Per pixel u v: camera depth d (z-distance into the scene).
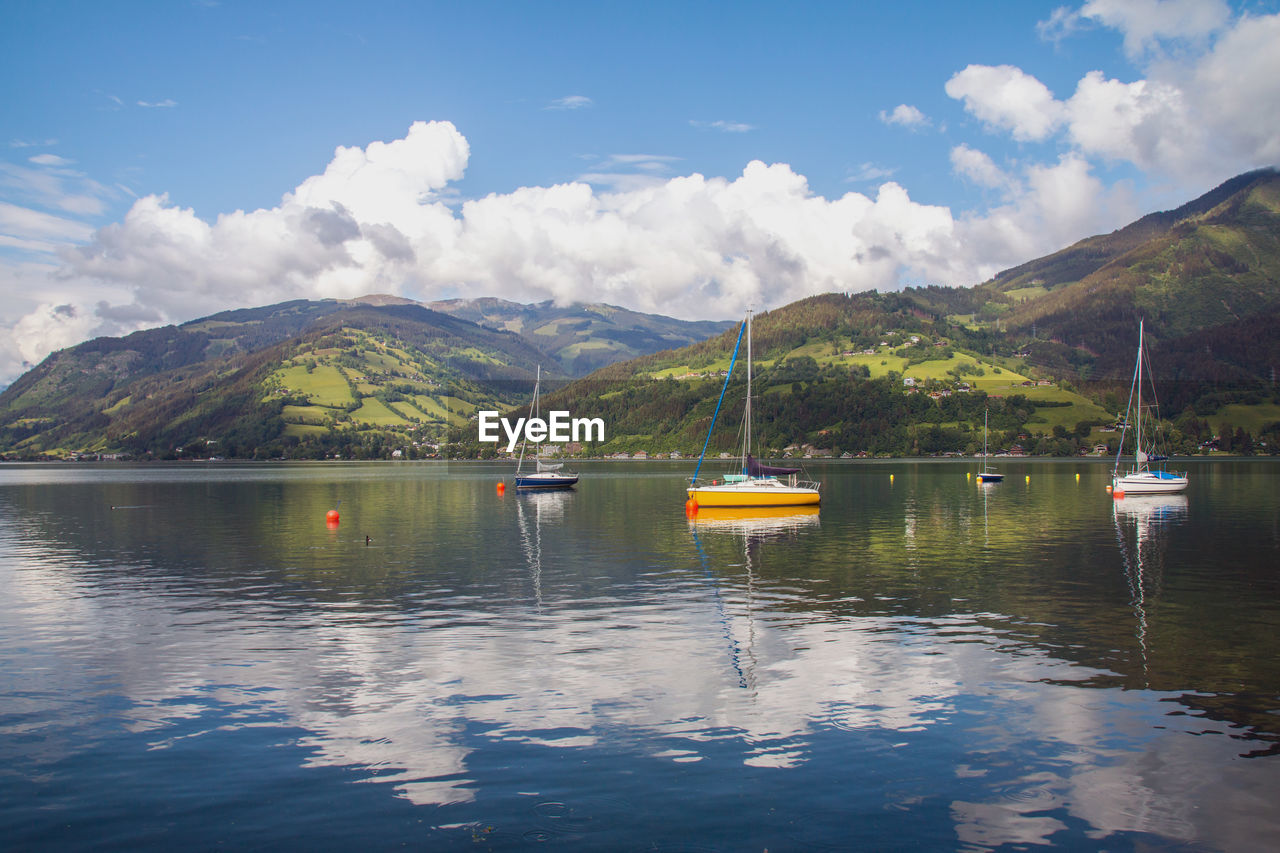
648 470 181.38
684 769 14.66
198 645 23.58
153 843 12.13
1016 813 13.02
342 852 11.84
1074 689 19.03
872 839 12.22
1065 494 89.94
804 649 22.70
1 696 19.03
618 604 29.22
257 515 68.88
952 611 27.70
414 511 72.00
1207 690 18.92
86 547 47.12
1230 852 11.88
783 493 68.38
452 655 22.28
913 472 153.75
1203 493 87.38
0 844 12.09
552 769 14.66
